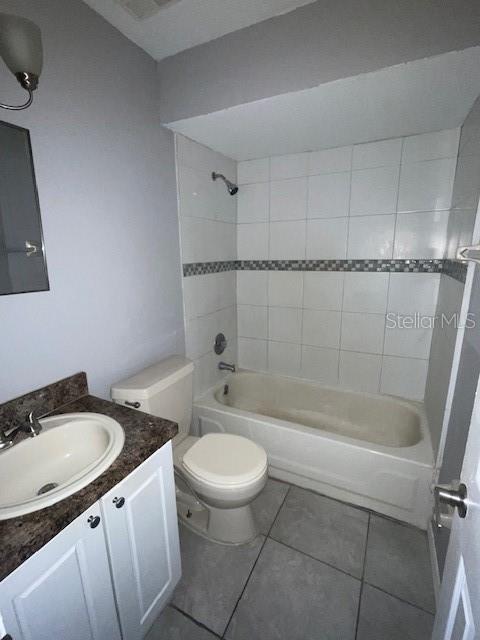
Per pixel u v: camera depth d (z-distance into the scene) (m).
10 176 1.01
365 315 2.10
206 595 1.26
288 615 1.19
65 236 1.20
